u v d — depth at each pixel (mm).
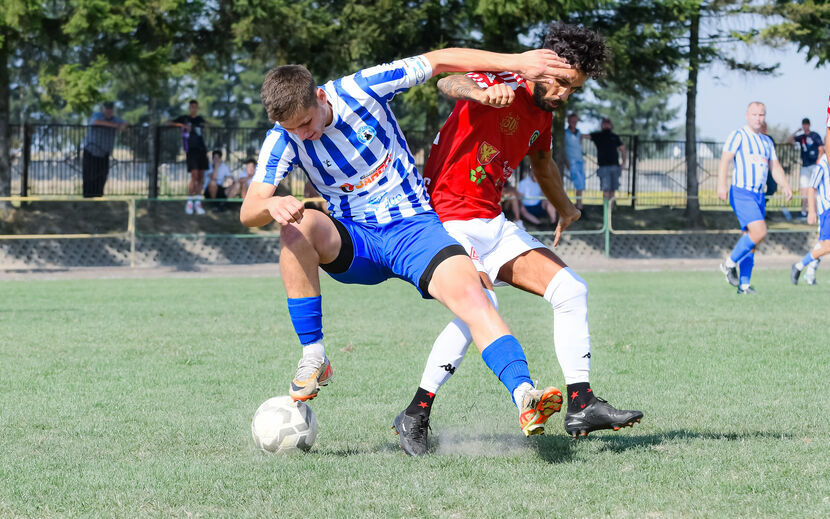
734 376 13305
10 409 11227
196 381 13195
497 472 8125
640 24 44750
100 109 44562
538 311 22859
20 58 41094
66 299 25672
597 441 9398
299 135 8414
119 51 38750
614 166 47750
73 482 7879
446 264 8500
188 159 44562
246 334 18375
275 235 40406
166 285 30922
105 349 16312
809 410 10891
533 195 43406
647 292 27422
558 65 8750
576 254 43781
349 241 8805
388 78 8602
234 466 8438
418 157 47062
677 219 49875
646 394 11961
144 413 10992
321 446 9383
